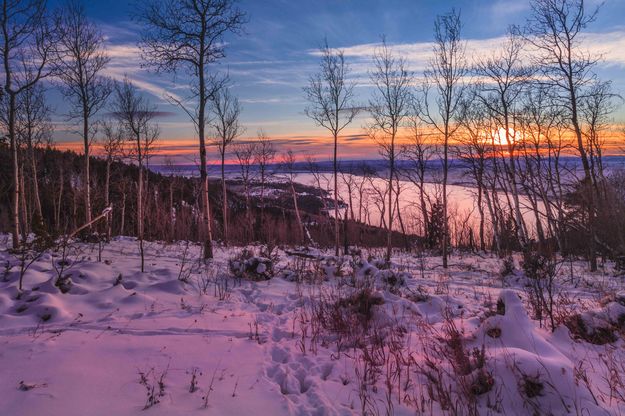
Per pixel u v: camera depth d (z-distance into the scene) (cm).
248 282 1012
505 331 521
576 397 385
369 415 387
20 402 373
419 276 1359
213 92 1330
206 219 1320
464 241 3266
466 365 446
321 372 491
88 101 1727
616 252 1798
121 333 588
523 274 1220
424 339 588
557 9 1656
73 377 428
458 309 801
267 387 441
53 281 792
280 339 613
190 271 993
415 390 444
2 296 703
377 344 568
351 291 868
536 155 2152
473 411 390
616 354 502
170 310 727
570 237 2283
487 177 2636
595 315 569
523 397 396
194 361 499
